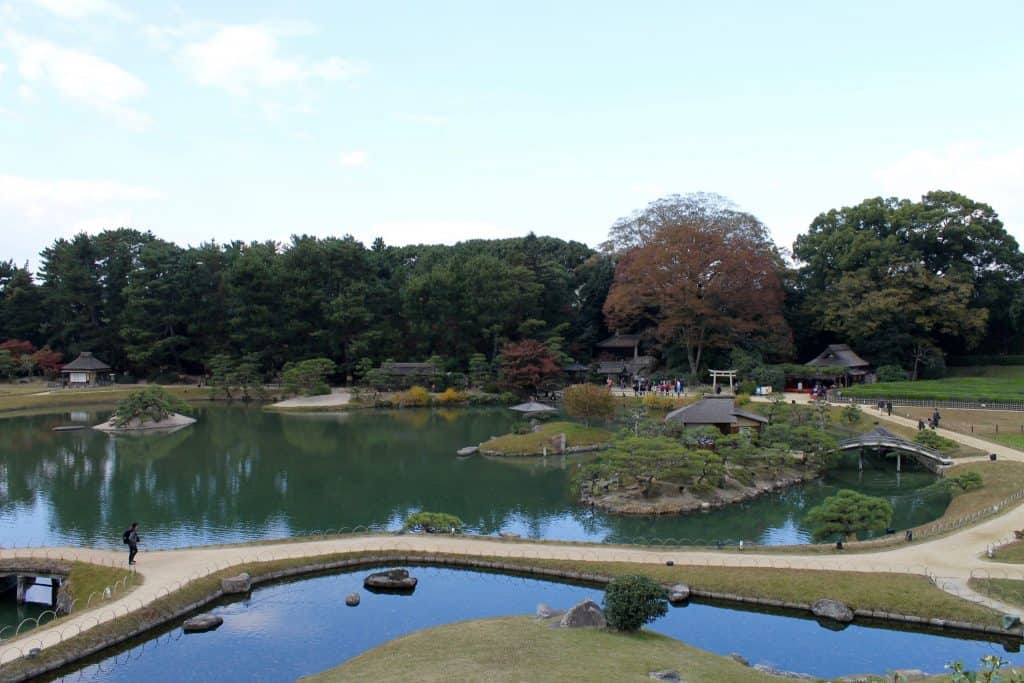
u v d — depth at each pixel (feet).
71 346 437.58
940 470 195.00
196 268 437.58
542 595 114.73
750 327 342.85
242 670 90.58
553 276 438.40
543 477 205.98
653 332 390.63
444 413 337.31
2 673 84.23
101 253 448.65
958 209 372.17
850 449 220.84
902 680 77.41
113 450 243.40
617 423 290.97
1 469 213.05
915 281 344.28
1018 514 142.61
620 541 145.69
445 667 76.23
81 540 144.46
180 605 105.29
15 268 474.49
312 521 160.15
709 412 226.38
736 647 96.37
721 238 345.92
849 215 395.96
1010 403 265.75
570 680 70.54
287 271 424.46
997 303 381.60
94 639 93.35
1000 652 93.76
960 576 110.73
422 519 145.89
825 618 102.89
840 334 385.91
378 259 487.20
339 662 92.68
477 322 412.36
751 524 159.63
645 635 90.79
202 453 238.48
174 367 436.76
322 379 392.47
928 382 326.03
